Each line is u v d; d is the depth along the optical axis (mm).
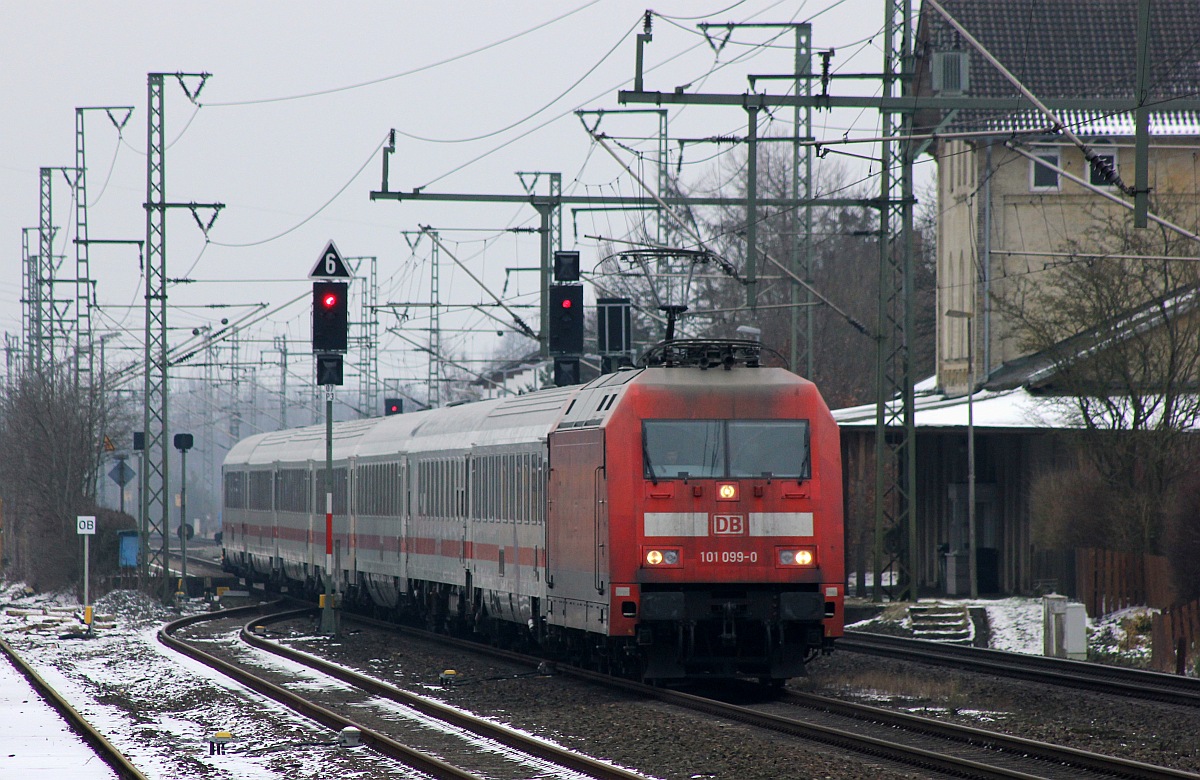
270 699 49844
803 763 34625
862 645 68938
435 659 64688
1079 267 94438
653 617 47219
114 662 66562
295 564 104500
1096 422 91750
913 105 72000
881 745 36500
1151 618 79625
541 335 91312
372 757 37031
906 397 95125
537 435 58344
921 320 194250
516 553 60906
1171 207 102062
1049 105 69312
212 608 106688
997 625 89875
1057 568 99000
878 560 95500
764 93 73125
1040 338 94500
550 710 45781
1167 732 40688
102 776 34906
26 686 56156
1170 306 90062
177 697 51250
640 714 43750
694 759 35906
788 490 48188
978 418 103188
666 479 47844
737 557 47812
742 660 48562
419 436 79688
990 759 35719
